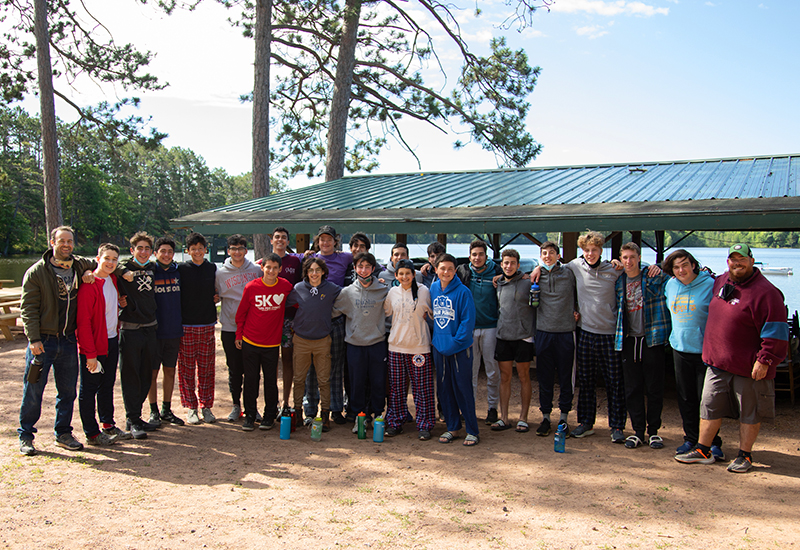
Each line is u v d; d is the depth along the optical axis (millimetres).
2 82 17969
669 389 7301
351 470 4508
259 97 14156
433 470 4496
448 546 3230
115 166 64750
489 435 5500
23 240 49688
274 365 5598
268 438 5391
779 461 4621
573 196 7664
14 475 4273
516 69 18266
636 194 7309
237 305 5824
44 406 6398
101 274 4902
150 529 3422
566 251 7309
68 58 18703
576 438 5328
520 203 7602
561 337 5293
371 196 9898
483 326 5781
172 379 5820
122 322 5266
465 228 7137
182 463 4641
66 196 54562
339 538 3334
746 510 3678
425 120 18812
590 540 3287
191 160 75750
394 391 5512
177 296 5598
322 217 8312
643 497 3902
